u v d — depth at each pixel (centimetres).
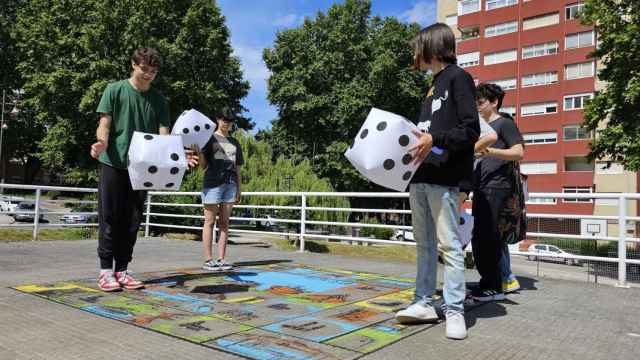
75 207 2583
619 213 510
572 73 3712
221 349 249
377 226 725
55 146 2595
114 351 245
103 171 400
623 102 1781
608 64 1873
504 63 4050
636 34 1731
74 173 2547
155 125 425
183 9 2767
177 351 246
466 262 629
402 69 3459
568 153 3681
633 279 510
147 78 408
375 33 3662
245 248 832
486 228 394
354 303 367
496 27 4112
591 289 459
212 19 2792
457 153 300
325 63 3544
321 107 3488
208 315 321
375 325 304
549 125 3797
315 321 310
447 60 312
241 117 3319
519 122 3950
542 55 3859
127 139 403
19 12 3114
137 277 475
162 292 399
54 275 475
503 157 379
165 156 364
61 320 304
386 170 282
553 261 564
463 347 263
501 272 407
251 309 341
